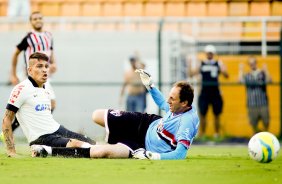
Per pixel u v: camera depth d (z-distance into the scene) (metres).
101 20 67.62
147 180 23.77
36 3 80.94
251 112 64.44
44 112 34.75
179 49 63.78
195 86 64.12
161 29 63.97
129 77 64.31
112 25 76.56
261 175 25.92
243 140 63.72
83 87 64.81
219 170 27.48
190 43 66.62
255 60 64.56
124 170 26.88
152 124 33.09
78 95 64.88
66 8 80.88
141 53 64.31
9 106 33.94
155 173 25.98
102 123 33.66
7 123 33.88
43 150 32.91
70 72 64.94
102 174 25.52
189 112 31.89
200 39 68.38
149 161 30.55
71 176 24.88
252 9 77.50
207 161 31.59
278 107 64.25
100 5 80.69
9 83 63.47
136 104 64.19
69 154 32.66
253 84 64.31
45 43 45.72
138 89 64.06
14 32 64.94
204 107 63.91
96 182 23.11
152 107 64.06
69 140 33.81
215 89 63.84
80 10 81.00
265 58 64.69
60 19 68.31
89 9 80.88
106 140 33.72
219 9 78.25
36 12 45.47
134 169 27.25
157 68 64.00
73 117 64.75
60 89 64.88
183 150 31.59
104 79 64.75
